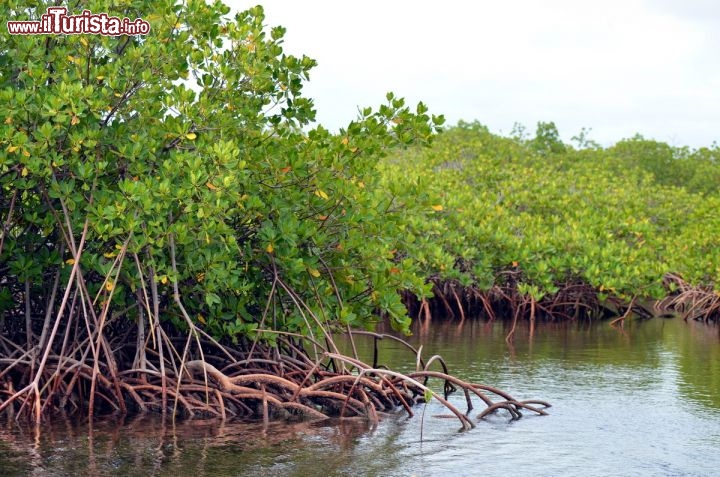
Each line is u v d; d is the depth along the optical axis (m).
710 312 28.33
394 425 12.08
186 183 11.95
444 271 26.30
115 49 13.53
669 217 36.22
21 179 11.91
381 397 13.24
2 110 11.57
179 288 13.07
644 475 9.77
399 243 14.81
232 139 13.27
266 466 9.88
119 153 12.33
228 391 12.45
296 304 13.38
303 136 14.16
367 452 10.55
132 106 12.81
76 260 11.89
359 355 18.45
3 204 12.91
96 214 12.05
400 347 20.05
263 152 13.21
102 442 10.77
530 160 42.72
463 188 32.78
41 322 13.56
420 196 13.98
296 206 13.51
